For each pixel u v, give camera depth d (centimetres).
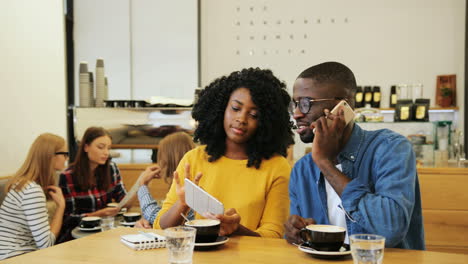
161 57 571
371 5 561
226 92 167
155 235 116
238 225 137
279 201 162
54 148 253
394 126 312
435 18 548
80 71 350
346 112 127
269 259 101
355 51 564
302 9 573
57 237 264
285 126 176
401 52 555
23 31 312
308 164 152
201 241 110
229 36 586
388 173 126
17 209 238
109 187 301
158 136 337
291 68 576
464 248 277
